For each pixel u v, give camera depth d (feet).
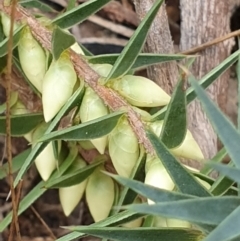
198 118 0.31
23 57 0.23
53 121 0.22
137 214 0.21
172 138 0.21
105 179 0.27
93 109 0.22
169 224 0.21
